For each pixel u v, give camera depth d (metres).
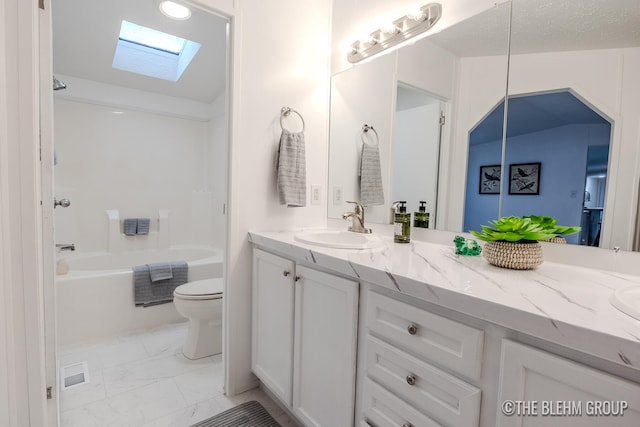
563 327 0.58
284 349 1.44
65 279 2.13
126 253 3.14
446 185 1.42
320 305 1.22
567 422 0.59
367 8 1.73
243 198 1.66
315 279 1.23
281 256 1.46
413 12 1.47
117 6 1.82
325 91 1.96
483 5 1.29
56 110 2.84
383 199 1.71
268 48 1.70
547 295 0.73
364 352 1.04
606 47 0.99
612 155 0.98
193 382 1.78
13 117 0.93
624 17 0.96
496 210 1.25
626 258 0.95
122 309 2.34
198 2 1.46
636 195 0.94
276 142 1.76
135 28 2.49
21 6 0.94
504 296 0.71
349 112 1.86
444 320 0.79
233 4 1.56
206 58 2.46
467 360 0.75
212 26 2.03
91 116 3.00
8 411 0.92
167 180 3.43
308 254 1.24
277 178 1.73
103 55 2.41
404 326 0.91
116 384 1.74
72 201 2.93
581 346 0.56
